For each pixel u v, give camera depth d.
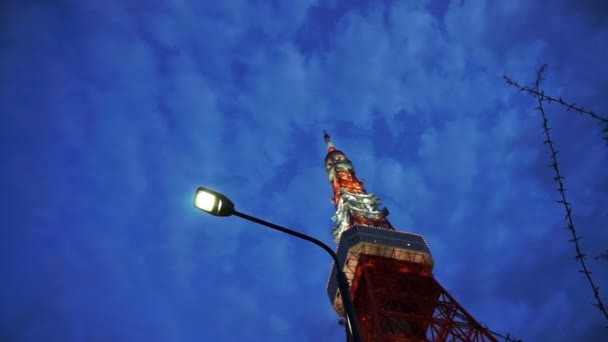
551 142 12.74
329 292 135.62
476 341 100.69
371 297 108.38
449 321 105.75
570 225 11.80
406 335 105.06
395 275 126.25
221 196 22.00
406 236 137.62
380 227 145.75
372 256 132.88
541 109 12.95
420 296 118.88
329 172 195.88
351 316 19.12
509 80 13.40
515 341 12.58
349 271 131.75
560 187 12.33
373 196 164.50
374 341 101.94
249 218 22.19
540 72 13.03
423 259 133.25
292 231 22.17
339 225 157.88
